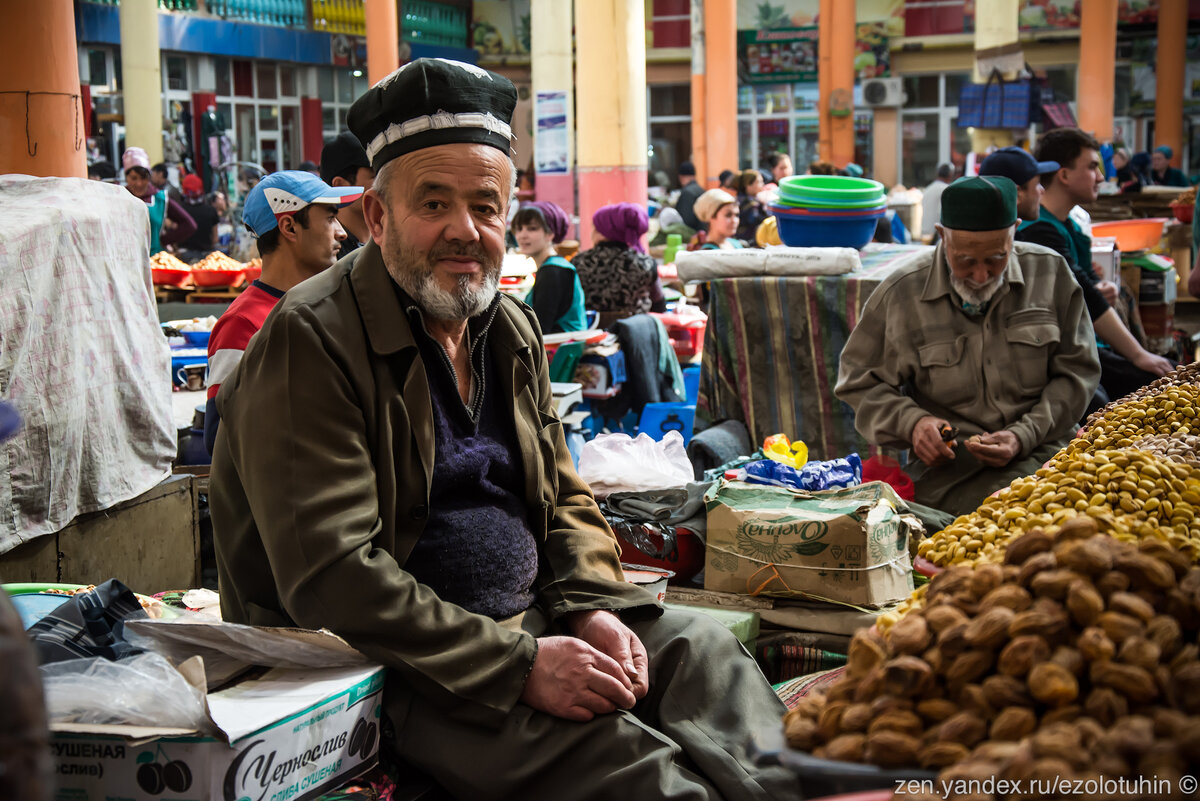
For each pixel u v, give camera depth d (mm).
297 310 1968
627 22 11453
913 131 25234
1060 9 24125
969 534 1927
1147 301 6664
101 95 17938
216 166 17359
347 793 1773
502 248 2074
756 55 25500
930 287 3361
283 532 1870
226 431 2023
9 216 2842
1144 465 1887
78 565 3021
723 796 1843
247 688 1756
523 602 2125
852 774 1128
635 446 3260
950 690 1160
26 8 4496
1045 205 4641
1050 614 1155
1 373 2695
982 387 3312
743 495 2785
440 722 1876
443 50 24094
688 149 25984
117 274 3189
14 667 806
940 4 24438
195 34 18672
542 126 15055
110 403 3133
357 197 3332
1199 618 1189
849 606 2576
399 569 1902
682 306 6742
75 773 1583
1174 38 22203
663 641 2066
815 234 4219
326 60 20828
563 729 1853
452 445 2078
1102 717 1087
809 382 3984
